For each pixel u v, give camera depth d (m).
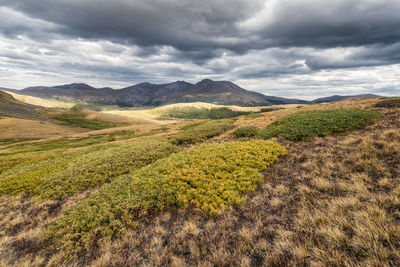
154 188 9.04
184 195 7.87
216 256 4.62
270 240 4.91
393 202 4.84
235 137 22.53
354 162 8.19
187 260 4.82
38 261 5.71
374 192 5.68
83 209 7.99
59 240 6.56
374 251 3.63
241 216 6.32
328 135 14.41
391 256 3.51
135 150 18.84
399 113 16.50
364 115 17.30
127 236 6.21
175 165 11.98
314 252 3.96
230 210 6.73
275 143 14.27
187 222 6.42
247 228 5.57
